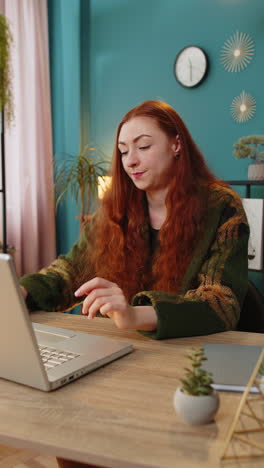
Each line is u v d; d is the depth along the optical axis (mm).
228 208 1352
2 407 673
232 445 558
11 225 3484
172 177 1433
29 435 591
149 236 1501
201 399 599
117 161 1508
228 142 3266
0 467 1707
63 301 1428
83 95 3928
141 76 3645
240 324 1434
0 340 729
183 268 1354
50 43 3844
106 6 3758
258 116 3127
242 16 3146
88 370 802
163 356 894
